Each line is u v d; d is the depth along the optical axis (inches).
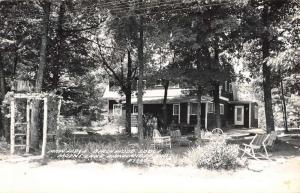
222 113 1748.3
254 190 491.5
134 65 1364.4
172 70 932.6
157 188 507.2
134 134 1371.8
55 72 1143.6
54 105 806.5
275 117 1872.5
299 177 567.2
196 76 919.7
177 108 1605.6
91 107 1501.0
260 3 954.1
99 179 568.1
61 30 1123.9
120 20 904.3
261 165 652.1
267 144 773.3
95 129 1562.5
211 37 857.5
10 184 538.0
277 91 1549.0
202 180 556.7
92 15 1085.1
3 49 1013.8
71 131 1279.5
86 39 1200.2
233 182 542.0
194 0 855.1
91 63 1243.8
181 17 897.5
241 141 982.4
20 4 969.5
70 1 998.4
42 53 866.8
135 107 1707.7
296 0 927.7
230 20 850.8
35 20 1030.4
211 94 1199.6
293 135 1293.1
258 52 1092.5
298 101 1486.2
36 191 495.2
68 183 543.2
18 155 770.2
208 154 626.2
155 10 909.8
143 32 974.4
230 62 1097.4
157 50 1242.6
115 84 1428.4
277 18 986.7
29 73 1217.4
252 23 909.2
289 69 816.3
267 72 984.9
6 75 1186.6
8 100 814.5
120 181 552.7
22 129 898.7
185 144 911.0
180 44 885.8
